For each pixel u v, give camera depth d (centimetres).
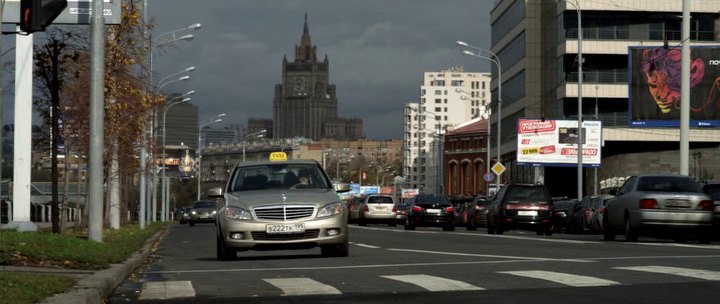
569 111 7962
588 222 4156
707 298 1102
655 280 1311
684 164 3656
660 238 3416
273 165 2053
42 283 1153
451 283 1314
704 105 5419
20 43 2730
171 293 1265
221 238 1945
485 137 14162
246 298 1184
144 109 3519
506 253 2041
